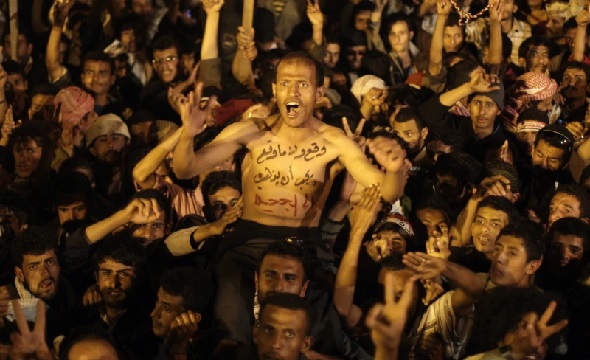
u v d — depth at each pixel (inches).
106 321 272.1
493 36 405.4
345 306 252.2
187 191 317.4
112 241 271.6
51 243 269.3
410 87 388.8
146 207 281.9
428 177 337.4
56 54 409.7
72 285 287.9
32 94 383.2
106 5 458.3
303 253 245.1
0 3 441.4
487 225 276.5
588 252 277.4
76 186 313.1
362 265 285.0
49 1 457.1
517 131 363.3
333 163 259.1
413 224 307.3
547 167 334.0
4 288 266.4
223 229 271.6
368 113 388.8
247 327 254.2
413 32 453.7
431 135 354.9
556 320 232.8
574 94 404.2
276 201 257.3
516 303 209.3
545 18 466.3
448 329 249.9
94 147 357.7
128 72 439.2
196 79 401.4
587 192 314.5
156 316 253.9
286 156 256.7
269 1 458.0
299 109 252.2
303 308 221.6
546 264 280.4
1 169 335.0
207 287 255.6
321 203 260.5
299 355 226.4
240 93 382.3
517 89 385.7
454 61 409.1
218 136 258.1
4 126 358.3
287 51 418.3
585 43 437.7
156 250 283.6
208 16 391.5
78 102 370.0
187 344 246.5
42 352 207.0
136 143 364.8
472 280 241.6
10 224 305.6
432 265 240.8
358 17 460.1
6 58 428.8
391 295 200.1
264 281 242.8
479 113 361.1
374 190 250.2
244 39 400.2
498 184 301.4
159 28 458.3
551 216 301.4
